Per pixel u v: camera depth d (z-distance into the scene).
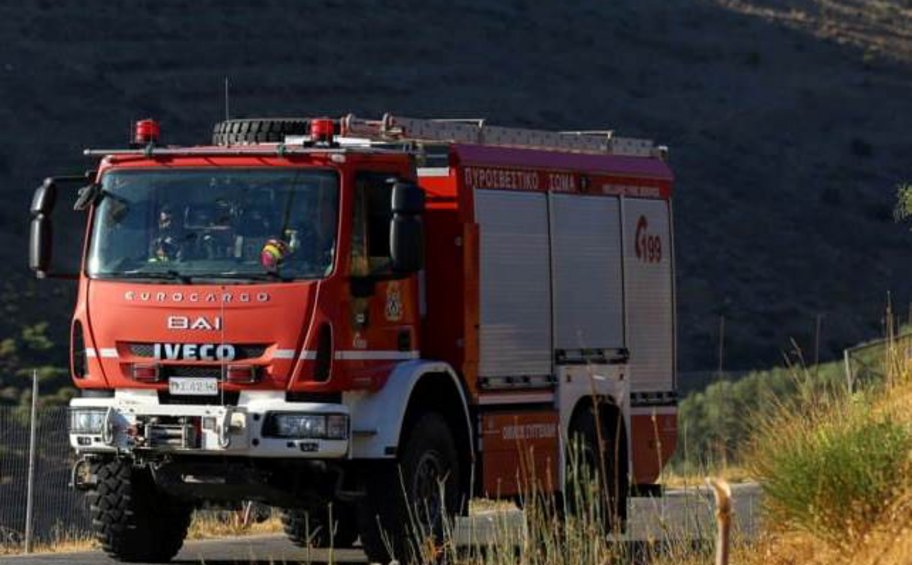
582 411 41.03
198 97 199.12
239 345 33.88
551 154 40.78
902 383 38.69
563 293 40.50
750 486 50.97
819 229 194.12
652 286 44.12
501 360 38.19
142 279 34.56
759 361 159.62
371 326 34.69
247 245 34.22
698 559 31.08
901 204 45.03
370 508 34.94
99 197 35.31
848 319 172.62
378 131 38.25
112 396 34.94
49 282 140.62
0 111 179.62
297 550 41.59
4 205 158.88
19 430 72.69
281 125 39.62
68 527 66.50
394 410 34.47
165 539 37.50
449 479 36.19
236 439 33.69
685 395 90.75
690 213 190.75
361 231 34.53
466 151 37.62
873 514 29.97
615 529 31.30
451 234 37.16
